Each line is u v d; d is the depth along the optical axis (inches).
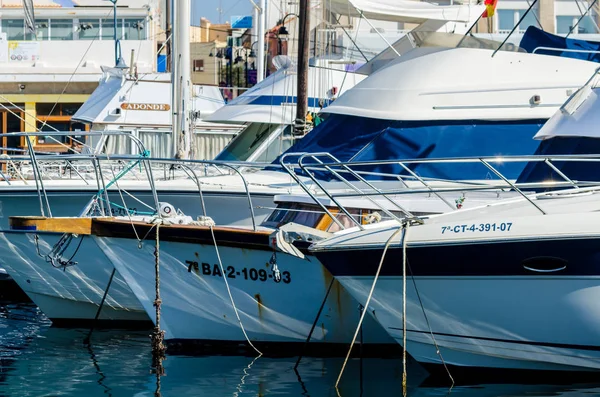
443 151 751.1
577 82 758.5
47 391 550.9
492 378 560.7
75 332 732.0
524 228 520.7
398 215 660.7
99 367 607.8
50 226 629.9
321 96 1064.2
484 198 712.4
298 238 611.2
